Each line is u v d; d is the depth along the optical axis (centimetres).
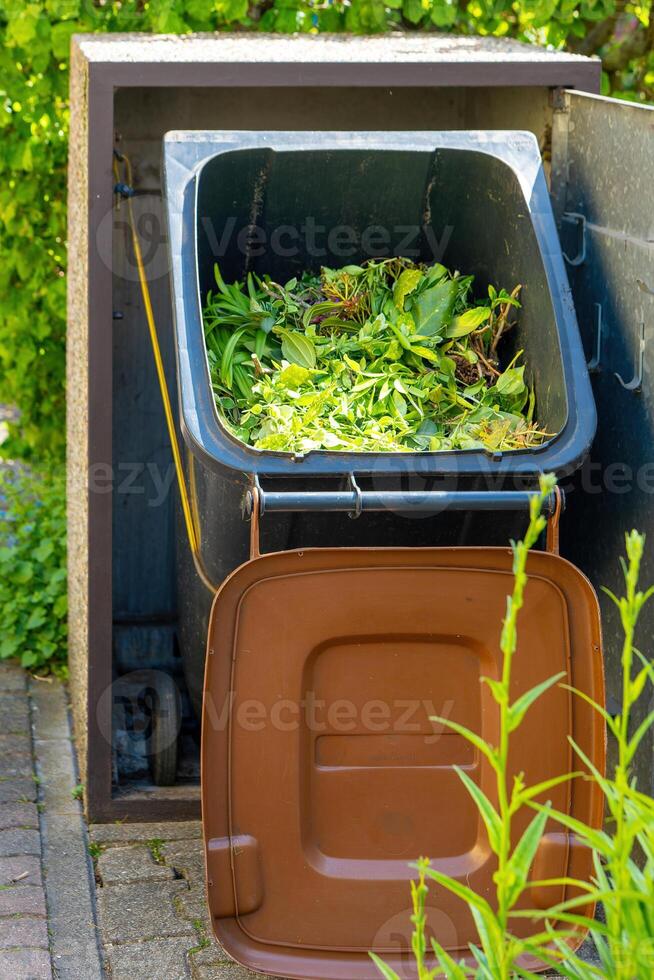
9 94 417
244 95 382
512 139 300
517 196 293
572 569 236
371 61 312
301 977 245
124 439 388
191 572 298
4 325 453
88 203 307
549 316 278
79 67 343
